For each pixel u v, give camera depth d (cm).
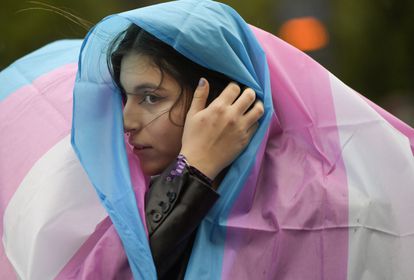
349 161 524
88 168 491
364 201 510
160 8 489
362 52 2181
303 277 494
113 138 503
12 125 573
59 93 581
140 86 493
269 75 521
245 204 503
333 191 508
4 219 525
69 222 498
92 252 480
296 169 520
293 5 2183
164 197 480
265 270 492
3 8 1409
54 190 507
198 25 487
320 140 530
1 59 1406
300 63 552
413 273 510
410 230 514
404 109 2191
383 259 508
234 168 500
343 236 501
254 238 497
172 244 472
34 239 489
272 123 525
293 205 503
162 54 490
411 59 2169
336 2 2181
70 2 1461
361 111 537
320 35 2214
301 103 532
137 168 498
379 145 528
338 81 550
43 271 485
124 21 509
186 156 486
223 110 493
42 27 1411
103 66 517
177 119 497
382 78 2200
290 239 496
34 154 542
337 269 496
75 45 651
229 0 1798
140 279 455
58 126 555
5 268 507
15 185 533
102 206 504
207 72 505
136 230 465
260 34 557
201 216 481
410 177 521
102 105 511
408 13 2112
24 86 600
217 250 493
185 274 483
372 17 2150
